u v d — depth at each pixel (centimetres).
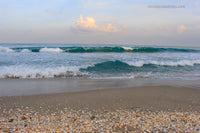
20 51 1980
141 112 451
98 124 373
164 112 455
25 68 1032
